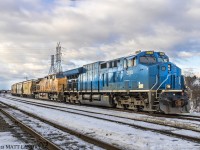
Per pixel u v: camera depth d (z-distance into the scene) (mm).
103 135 12086
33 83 67062
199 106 33781
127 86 24078
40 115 21156
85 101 33344
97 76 30359
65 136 11805
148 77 21109
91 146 9750
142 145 9977
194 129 13414
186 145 9898
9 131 13070
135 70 22891
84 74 34219
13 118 17453
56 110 25891
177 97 20578
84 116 19703
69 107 29922
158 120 16781
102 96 28953
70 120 17453
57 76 46781
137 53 22984
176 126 14273
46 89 52969
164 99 20266
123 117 18641
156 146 9750
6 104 36188
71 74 38844
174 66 22016
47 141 9859
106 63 28422
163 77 21438
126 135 11914
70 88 39219
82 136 11289
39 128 14195
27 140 10867
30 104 36688
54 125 14930
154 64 21734
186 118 17984
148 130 13172
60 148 8656
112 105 27484
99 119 17734
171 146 9742
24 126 13750
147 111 23172
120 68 25453
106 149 9211
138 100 22656
